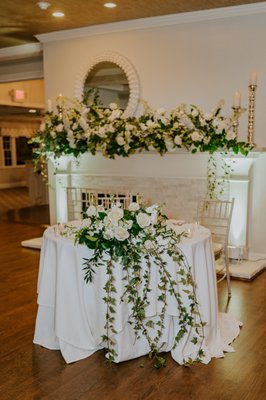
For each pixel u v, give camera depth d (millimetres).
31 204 9523
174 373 2574
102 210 2639
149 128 4590
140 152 4891
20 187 13586
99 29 5234
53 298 2854
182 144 4562
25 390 2404
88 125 4836
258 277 4332
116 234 2516
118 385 2451
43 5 4336
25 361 2725
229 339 2977
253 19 4391
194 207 4816
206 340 2797
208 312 2795
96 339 2752
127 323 2705
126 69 5113
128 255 2568
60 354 2811
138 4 4371
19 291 3969
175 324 2789
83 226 2646
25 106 8539
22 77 6555
